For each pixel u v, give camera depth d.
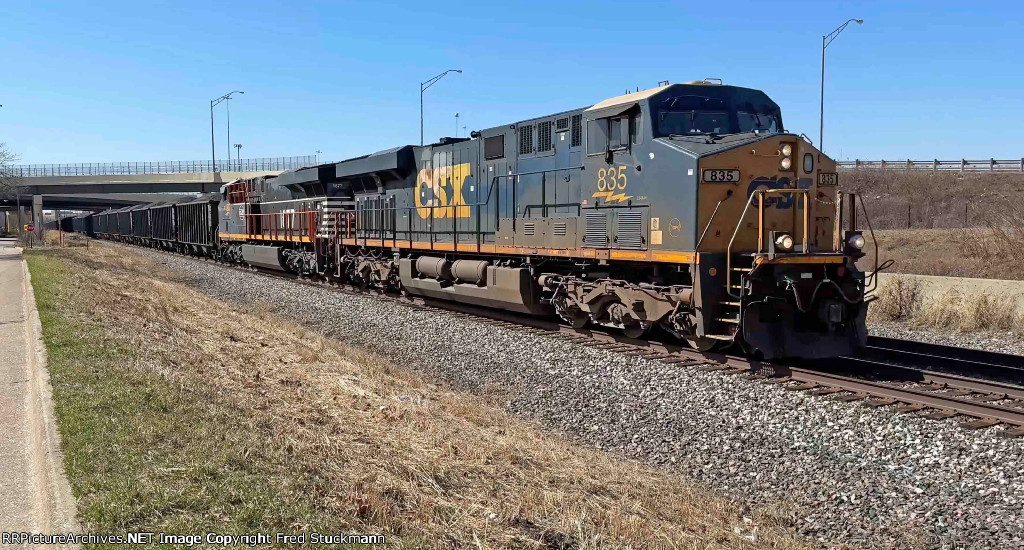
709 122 12.21
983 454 7.45
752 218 11.30
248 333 14.48
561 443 8.46
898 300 18.14
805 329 11.12
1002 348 14.10
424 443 7.31
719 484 7.57
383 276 21.11
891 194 55.81
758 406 9.40
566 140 13.98
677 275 11.98
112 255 41.62
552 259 14.84
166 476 5.30
